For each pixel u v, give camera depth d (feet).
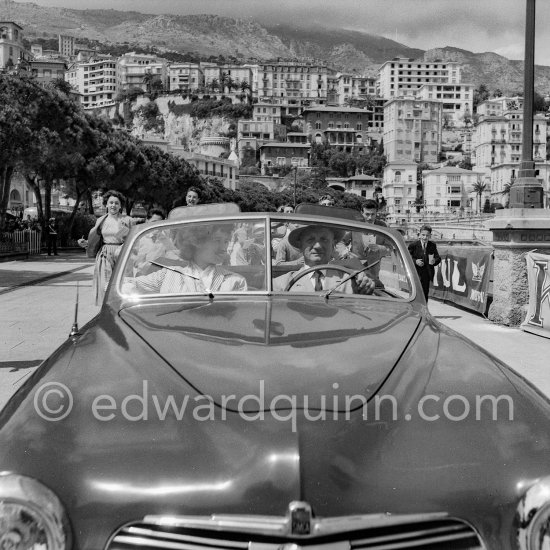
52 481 5.93
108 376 7.43
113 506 5.79
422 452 6.14
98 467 6.03
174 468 5.93
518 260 33.45
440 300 49.42
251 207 413.18
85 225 148.25
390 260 12.39
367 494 5.66
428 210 614.34
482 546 5.82
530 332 31.24
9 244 93.76
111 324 9.62
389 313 10.33
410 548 5.66
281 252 12.25
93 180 129.59
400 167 622.54
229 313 9.64
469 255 41.96
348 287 12.46
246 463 5.80
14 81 93.30
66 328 31.19
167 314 9.79
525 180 33.71
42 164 108.47
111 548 5.75
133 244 11.94
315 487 5.55
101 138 128.67
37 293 47.37
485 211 590.96
